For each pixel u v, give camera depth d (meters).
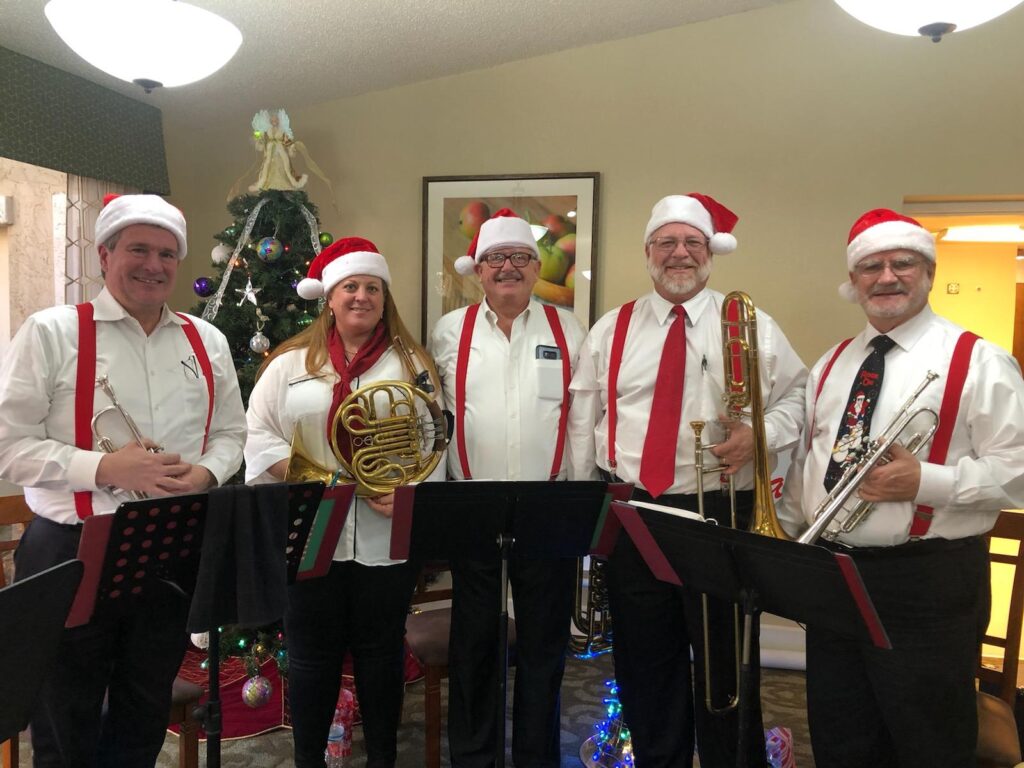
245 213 3.18
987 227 4.04
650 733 2.17
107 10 1.95
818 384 2.02
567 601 2.23
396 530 1.84
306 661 2.17
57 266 3.39
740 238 3.47
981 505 1.68
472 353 2.36
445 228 3.74
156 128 3.70
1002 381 1.71
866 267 1.85
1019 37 3.16
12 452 1.70
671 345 2.18
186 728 2.14
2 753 2.04
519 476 2.30
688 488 2.14
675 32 3.48
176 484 1.74
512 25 3.29
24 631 1.25
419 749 2.57
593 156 3.59
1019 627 2.10
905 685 1.74
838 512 1.81
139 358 1.85
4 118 2.93
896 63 3.28
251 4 2.92
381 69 3.58
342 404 2.09
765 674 3.23
